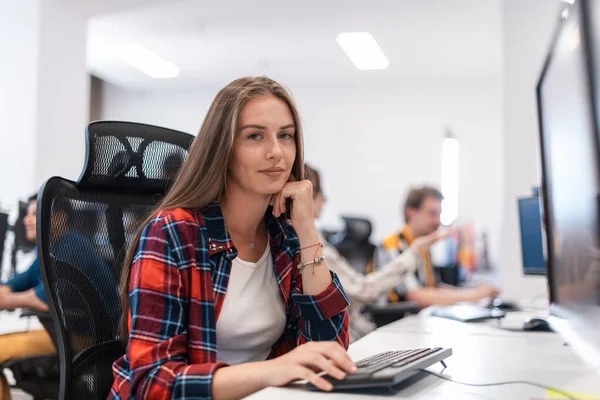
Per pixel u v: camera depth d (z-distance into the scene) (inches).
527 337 63.8
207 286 43.4
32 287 114.9
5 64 176.4
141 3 193.2
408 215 124.6
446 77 290.0
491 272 265.0
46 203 51.8
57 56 180.9
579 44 41.1
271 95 47.2
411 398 34.8
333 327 47.4
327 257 97.7
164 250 42.3
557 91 50.5
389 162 295.9
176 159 60.3
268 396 34.2
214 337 42.7
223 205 48.3
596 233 38.1
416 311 110.5
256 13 205.2
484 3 190.4
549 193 58.0
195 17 208.8
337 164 301.0
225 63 269.4
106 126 56.9
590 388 38.5
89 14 194.1
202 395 36.4
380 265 156.9
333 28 220.1
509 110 149.0
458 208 285.7
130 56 259.6
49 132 176.9
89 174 54.9
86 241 53.4
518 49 148.9
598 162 36.7
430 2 191.5
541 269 97.2
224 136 45.5
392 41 233.8
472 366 46.4
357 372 35.6
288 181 50.8
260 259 49.1
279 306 49.0
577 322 45.6
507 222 147.7
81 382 50.2
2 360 93.3
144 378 38.3
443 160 289.7
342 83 301.6
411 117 294.4
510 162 148.3
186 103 315.9
